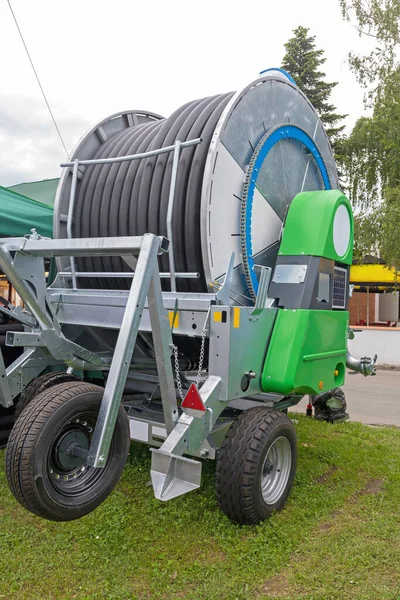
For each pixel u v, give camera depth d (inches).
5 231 215.8
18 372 156.4
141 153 177.3
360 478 187.9
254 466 139.6
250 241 164.4
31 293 141.7
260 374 153.5
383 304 943.0
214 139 151.3
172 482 125.8
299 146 193.5
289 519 150.6
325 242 168.7
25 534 137.7
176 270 166.4
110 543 133.7
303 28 1096.2
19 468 105.9
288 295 163.2
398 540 140.9
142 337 175.5
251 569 124.5
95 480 117.0
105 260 186.4
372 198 732.7
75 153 194.9
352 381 463.5
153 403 182.5
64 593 114.8
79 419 118.0
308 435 238.4
